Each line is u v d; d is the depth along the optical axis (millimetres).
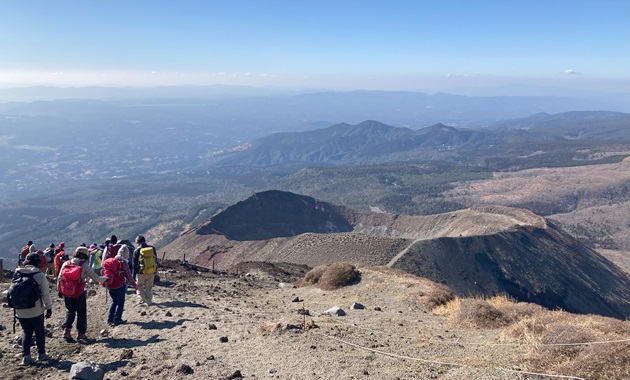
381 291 20328
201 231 117812
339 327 12766
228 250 102750
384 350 10250
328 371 8797
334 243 86375
